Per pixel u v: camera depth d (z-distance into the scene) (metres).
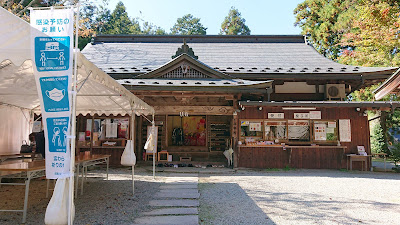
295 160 10.66
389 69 11.45
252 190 6.85
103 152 10.91
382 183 7.91
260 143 10.64
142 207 5.21
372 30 14.61
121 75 11.87
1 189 6.80
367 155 10.40
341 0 21.72
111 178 8.50
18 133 9.32
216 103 11.38
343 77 11.68
